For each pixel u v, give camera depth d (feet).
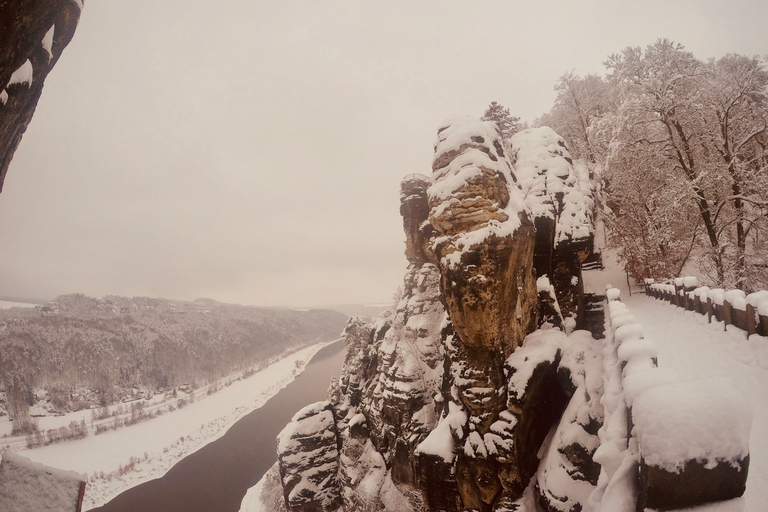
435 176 65.26
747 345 35.65
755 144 113.60
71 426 331.98
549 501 53.31
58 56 19.02
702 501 10.60
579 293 77.92
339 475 134.62
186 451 271.28
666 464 10.60
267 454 247.50
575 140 162.81
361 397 148.15
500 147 76.18
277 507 157.17
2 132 16.58
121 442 312.09
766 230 90.53
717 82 97.04
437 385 103.71
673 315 61.77
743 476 10.31
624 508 12.86
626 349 23.48
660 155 101.60
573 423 55.21
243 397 414.41
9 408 371.56
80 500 16.53
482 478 59.62
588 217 83.25
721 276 88.33
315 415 147.43
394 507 104.68
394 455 106.11
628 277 112.27
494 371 61.11
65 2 15.80
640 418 11.48
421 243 136.87
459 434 64.54
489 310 58.13
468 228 59.06
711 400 10.71
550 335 68.85
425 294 125.18
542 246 77.20
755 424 22.81
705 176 91.45
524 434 59.52
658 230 98.99
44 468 16.43
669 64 94.02
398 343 123.34
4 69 14.34
